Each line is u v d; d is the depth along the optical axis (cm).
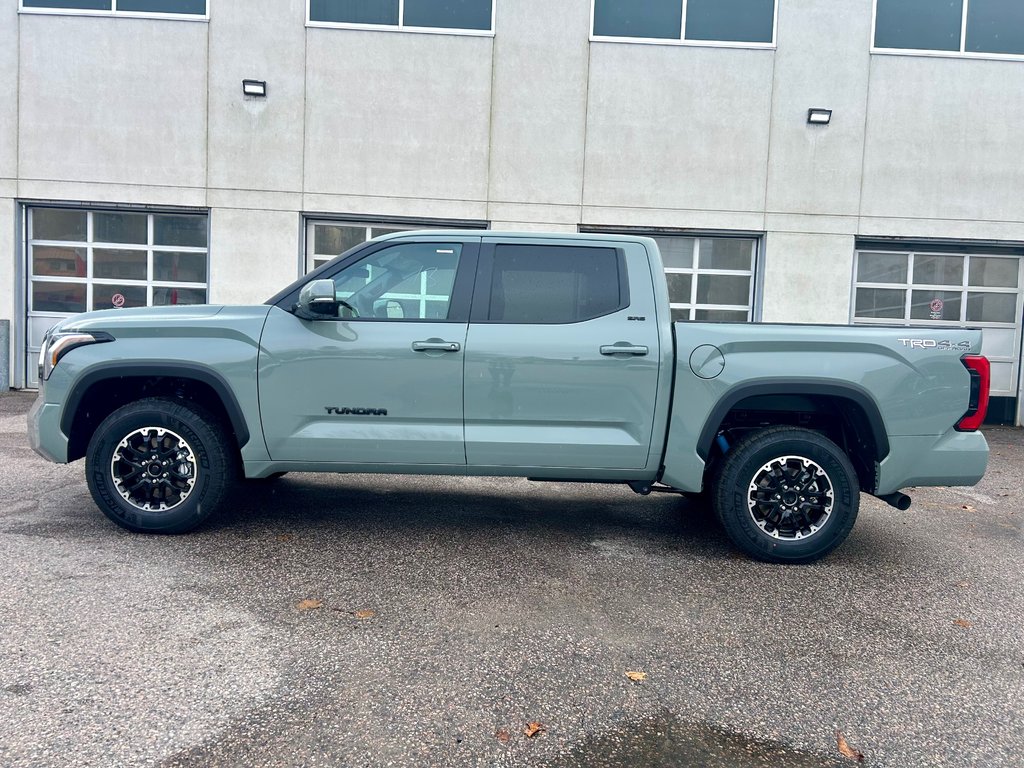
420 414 432
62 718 248
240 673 284
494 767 231
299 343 430
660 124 1080
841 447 459
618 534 488
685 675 295
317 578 388
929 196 1088
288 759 230
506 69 1073
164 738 239
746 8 1072
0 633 310
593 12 1070
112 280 1107
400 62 1070
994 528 537
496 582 391
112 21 1056
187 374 429
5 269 1084
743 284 1120
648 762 236
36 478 588
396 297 440
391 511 527
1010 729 261
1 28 1056
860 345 421
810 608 369
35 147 1068
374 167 1077
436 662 299
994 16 1078
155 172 1072
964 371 423
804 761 239
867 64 1073
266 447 437
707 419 425
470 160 1080
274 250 1082
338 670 289
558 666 299
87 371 430
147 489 439
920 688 290
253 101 1066
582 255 444
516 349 426
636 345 426
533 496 592
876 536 509
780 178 1084
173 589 365
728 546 468
